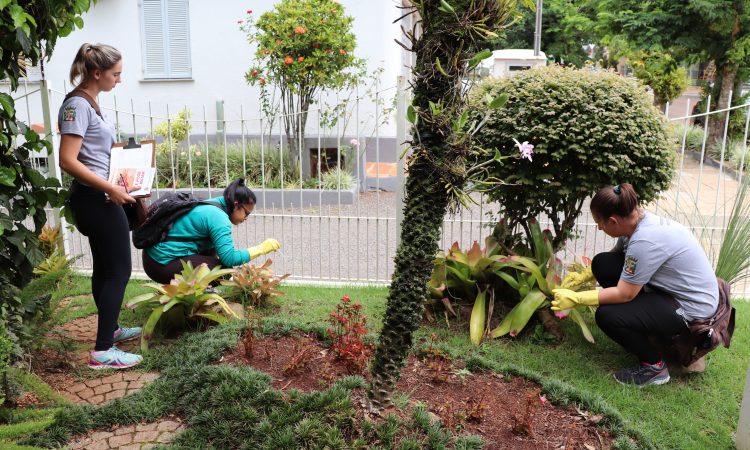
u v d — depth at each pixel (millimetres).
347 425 2736
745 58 12312
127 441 2898
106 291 3586
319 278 5699
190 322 4191
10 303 3318
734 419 3322
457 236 7367
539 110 4055
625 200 3490
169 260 4359
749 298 5215
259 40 8852
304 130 8977
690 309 3525
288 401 2912
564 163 4145
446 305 4422
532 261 4445
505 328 4180
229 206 4574
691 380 3701
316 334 3846
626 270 3551
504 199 4586
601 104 4055
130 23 10555
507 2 2312
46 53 3410
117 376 3553
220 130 10664
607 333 3676
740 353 4039
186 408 3090
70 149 3311
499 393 3258
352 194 8898
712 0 11328
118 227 3557
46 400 3145
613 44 16031
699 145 12414
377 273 5629
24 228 3350
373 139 10180
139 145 3627
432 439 2674
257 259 6574
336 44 8508
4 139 3070
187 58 10641
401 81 4840
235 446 2799
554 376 3711
